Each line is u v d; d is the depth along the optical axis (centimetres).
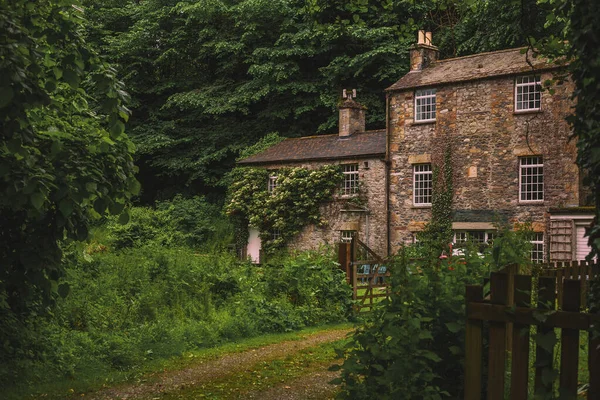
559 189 2544
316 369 940
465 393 495
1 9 680
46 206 776
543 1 783
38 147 767
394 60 3744
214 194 4059
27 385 824
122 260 1606
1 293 842
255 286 1537
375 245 3034
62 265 892
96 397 787
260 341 1207
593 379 436
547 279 461
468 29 3509
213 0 4109
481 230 2720
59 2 745
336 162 3192
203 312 1346
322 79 4003
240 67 4416
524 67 2611
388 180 3028
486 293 552
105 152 777
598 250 494
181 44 4366
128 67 4291
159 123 4288
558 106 2556
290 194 3278
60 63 770
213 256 1722
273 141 3759
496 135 2716
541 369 464
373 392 576
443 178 2847
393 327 555
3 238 801
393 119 3030
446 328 576
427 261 618
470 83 2792
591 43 521
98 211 750
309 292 1523
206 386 840
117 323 1179
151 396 790
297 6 4069
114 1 4669
